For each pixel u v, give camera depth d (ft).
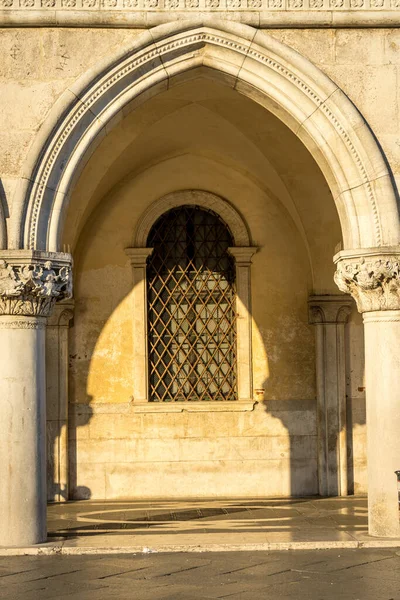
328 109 45.68
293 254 64.39
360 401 63.77
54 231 44.86
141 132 57.93
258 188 64.08
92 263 63.62
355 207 45.88
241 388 63.46
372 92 46.01
